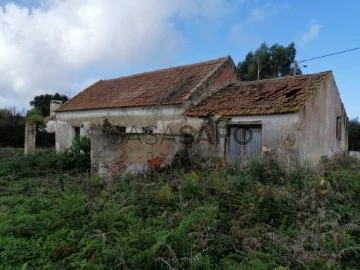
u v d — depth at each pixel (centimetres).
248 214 642
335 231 564
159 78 1833
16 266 473
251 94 1343
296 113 1074
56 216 636
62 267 472
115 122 1742
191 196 768
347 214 655
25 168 1303
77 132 2084
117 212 651
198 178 867
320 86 1227
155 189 869
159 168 1196
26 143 1980
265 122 1147
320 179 795
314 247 530
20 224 604
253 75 3725
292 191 749
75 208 674
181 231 518
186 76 1652
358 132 2852
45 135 3098
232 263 485
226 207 697
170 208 719
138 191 848
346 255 520
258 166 926
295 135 1073
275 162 960
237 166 1037
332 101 1354
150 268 467
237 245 549
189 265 471
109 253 482
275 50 3747
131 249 491
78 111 2019
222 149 1255
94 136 1079
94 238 547
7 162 1370
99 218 625
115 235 564
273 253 515
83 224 627
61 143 2170
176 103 1402
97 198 788
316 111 1193
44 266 473
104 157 1078
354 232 589
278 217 653
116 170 1098
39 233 588
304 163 970
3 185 1064
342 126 1512
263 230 588
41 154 1638
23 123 3419
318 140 1219
